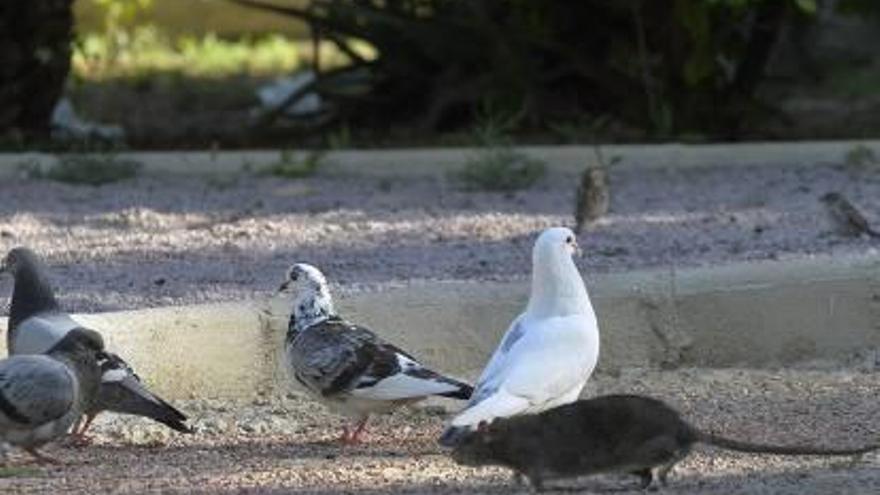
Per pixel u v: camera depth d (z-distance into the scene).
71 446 12.00
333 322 12.00
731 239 16.38
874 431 12.04
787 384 13.35
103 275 15.20
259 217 17.77
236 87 27.22
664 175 19.81
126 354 12.95
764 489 10.55
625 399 10.48
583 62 21.78
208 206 18.31
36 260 12.42
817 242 16.12
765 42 21.83
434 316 13.65
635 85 21.89
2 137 21.12
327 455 11.77
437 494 10.48
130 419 12.64
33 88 21.48
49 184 19.33
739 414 12.51
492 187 19.23
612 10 21.62
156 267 15.53
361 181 19.70
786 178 19.44
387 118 22.89
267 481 10.93
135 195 18.84
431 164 19.95
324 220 17.59
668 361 13.87
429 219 17.64
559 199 18.66
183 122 23.94
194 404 13.00
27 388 10.95
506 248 16.28
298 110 24.11
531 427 10.38
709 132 21.97
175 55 30.80
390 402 11.73
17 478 11.07
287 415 12.83
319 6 22.33
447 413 12.80
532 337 10.98
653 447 10.44
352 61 23.28
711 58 21.09
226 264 15.65
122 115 24.42
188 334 13.16
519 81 21.80
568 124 21.72
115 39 30.02
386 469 11.30
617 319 13.82
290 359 12.02
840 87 26.50
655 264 15.33
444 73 22.20
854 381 13.41
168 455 11.80
